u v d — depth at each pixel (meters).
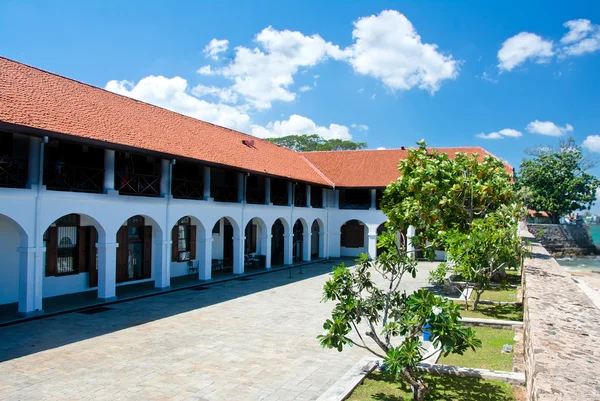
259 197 21.75
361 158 30.08
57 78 14.93
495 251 11.48
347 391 6.59
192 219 19.84
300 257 27.34
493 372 7.11
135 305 13.32
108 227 13.36
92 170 13.73
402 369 5.91
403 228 12.18
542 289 7.36
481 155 27.56
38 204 11.37
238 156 19.77
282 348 9.45
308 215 25.75
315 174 27.39
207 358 8.72
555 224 45.78
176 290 15.93
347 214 28.20
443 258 27.45
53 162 12.38
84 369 7.96
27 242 11.22
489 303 13.16
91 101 15.00
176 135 17.20
